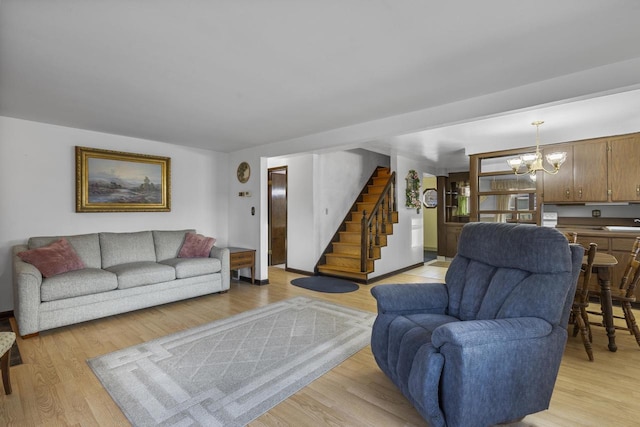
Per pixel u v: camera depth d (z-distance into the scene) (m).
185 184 5.27
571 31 1.91
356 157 7.04
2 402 2.05
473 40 2.02
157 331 3.23
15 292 3.28
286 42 2.04
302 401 2.09
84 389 2.21
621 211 4.48
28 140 3.79
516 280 2.03
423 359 1.71
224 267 4.61
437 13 1.73
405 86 2.74
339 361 2.62
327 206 6.22
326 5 1.66
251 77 2.56
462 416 1.60
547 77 2.57
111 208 4.39
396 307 2.34
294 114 3.53
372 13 1.73
